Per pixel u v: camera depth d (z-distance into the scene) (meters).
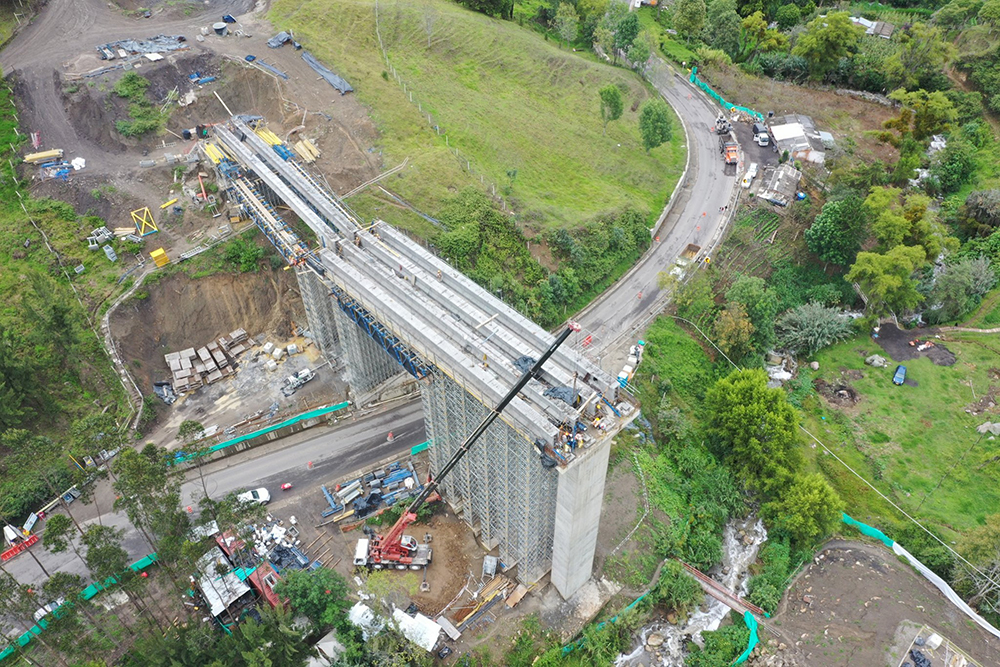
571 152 175.38
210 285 136.00
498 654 96.56
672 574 105.25
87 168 146.75
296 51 174.75
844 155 177.50
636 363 134.12
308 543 108.81
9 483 109.12
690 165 179.50
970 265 150.75
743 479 120.44
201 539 93.19
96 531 86.06
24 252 133.75
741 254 158.75
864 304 157.12
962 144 180.62
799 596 107.69
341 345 126.31
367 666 91.56
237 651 86.69
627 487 116.88
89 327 126.88
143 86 157.25
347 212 137.50
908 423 133.38
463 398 96.50
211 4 189.25
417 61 186.00
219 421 125.00
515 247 146.62
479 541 111.06
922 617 103.31
